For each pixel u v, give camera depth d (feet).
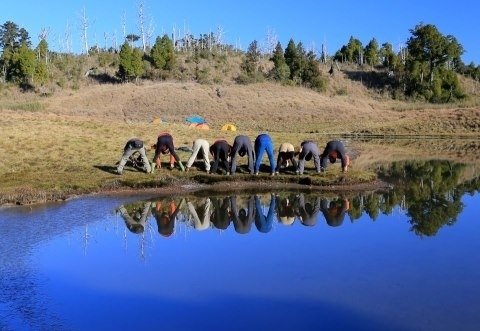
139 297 32.09
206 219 54.19
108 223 51.03
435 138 157.58
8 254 40.50
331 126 184.24
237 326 27.84
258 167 74.43
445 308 29.66
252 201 63.05
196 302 31.22
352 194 67.26
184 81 259.19
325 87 274.16
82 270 37.04
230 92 231.71
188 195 65.87
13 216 52.21
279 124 187.32
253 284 34.19
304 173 75.77
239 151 75.05
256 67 294.87
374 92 283.59
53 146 90.79
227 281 34.78
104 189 66.28
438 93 272.10
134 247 43.24
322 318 28.68
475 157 110.83
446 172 88.69
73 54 301.02
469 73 346.54
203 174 73.61
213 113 205.26
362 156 111.34
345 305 30.37
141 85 241.96
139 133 115.34
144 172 74.02
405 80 285.84
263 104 217.97
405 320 28.19
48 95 221.87
